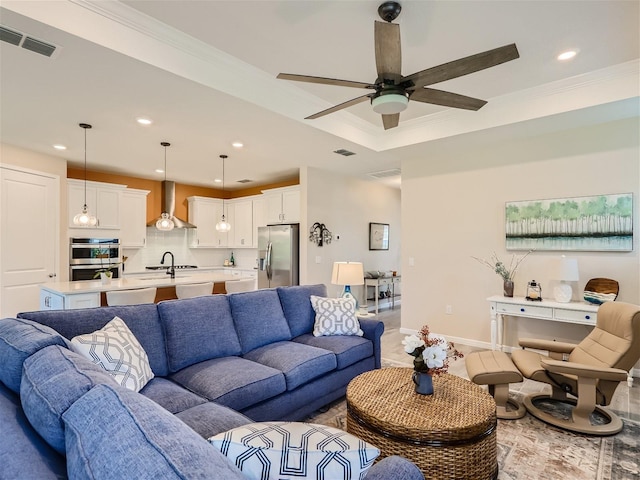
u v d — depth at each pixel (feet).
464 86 11.28
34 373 3.72
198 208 24.17
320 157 16.69
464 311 15.31
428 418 5.88
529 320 13.61
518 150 13.92
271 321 9.94
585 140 12.44
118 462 2.16
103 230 19.30
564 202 12.79
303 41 8.78
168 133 13.06
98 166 18.83
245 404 6.81
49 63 8.07
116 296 11.37
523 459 6.93
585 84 10.66
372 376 7.76
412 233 16.93
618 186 11.83
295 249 19.33
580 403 7.91
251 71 10.14
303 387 8.21
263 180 23.13
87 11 7.23
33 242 15.53
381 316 21.34
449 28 8.21
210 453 2.37
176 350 7.76
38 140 13.98
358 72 10.37
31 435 3.26
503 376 8.23
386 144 15.31
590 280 12.07
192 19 7.91
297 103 11.66
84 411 2.76
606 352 8.27
